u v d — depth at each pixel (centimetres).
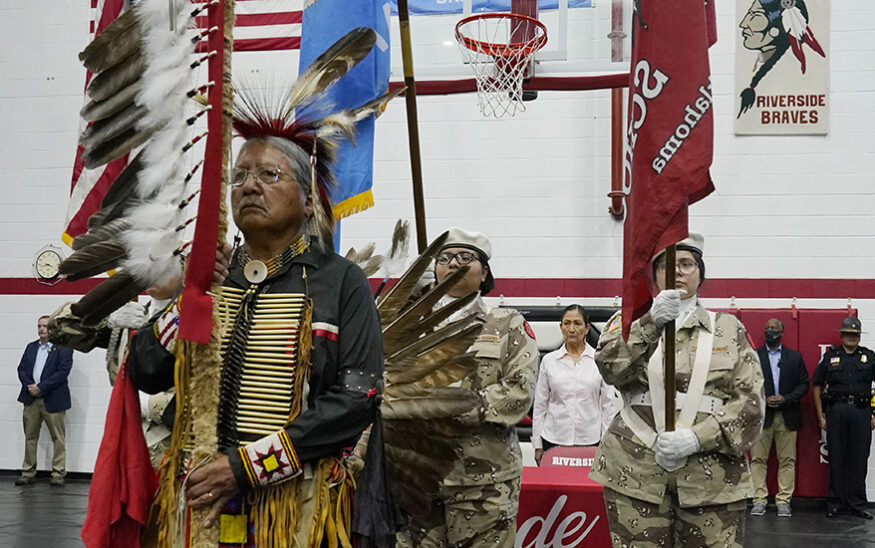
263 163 230
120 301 235
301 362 221
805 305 932
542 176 963
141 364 232
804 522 833
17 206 1049
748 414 356
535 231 962
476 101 971
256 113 240
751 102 940
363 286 233
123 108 223
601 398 720
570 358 731
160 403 358
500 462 388
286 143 235
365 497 232
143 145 222
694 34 346
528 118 966
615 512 367
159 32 222
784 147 939
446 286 294
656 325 347
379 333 233
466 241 414
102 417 1025
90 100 225
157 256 217
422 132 978
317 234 240
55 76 1048
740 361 365
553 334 827
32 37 1053
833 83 934
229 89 219
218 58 218
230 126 220
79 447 1024
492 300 966
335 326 226
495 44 617
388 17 385
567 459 571
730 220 945
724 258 944
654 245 342
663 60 345
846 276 930
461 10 711
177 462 221
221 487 208
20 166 1050
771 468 893
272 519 215
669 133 343
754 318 918
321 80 248
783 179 938
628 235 356
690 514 358
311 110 246
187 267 214
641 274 344
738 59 942
